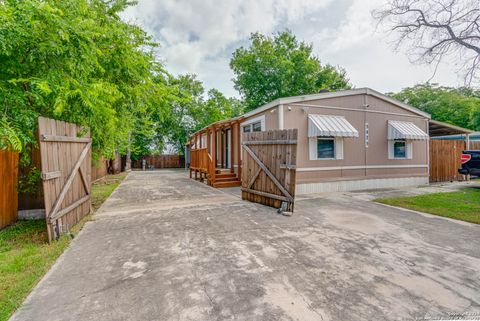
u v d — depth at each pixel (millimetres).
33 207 5340
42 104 3928
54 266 2965
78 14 4191
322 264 2957
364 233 4129
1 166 4578
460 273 2713
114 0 5680
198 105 27203
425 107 26609
